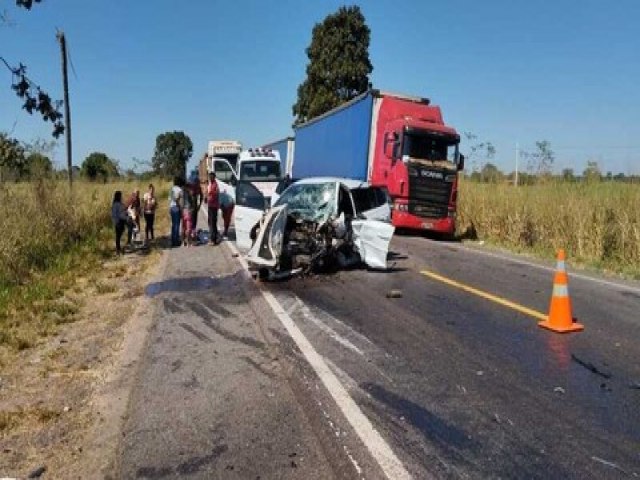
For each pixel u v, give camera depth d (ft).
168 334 25.72
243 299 32.60
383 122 66.44
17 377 21.25
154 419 16.78
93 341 25.49
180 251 55.42
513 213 60.64
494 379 19.42
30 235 49.24
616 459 14.16
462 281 36.81
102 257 52.65
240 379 19.81
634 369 20.39
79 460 14.83
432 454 14.39
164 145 308.40
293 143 113.80
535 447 14.76
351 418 16.40
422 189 62.85
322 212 40.47
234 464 14.14
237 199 45.68
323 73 181.68
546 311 28.71
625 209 49.75
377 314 28.32
